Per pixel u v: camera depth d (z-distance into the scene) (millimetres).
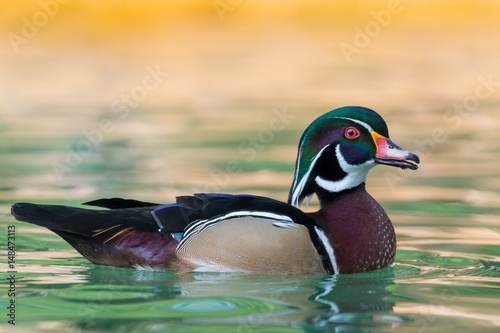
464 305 8352
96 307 8180
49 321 7676
